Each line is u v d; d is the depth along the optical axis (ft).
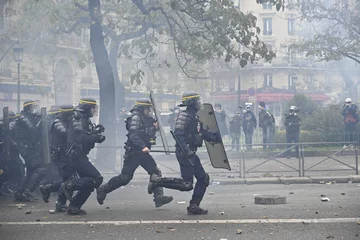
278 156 51.34
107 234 26.05
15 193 38.50
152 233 26.11
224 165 31.99
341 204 34.30
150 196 40.86
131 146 32.78
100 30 57.31
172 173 51.06
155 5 60.34
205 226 27.58
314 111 79.71
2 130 41.52
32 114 38.81
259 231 26.17
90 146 31.50
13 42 92.43
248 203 35.76
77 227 27.81
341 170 52.47
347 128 72.84
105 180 48.62
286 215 30.35
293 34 137.59
